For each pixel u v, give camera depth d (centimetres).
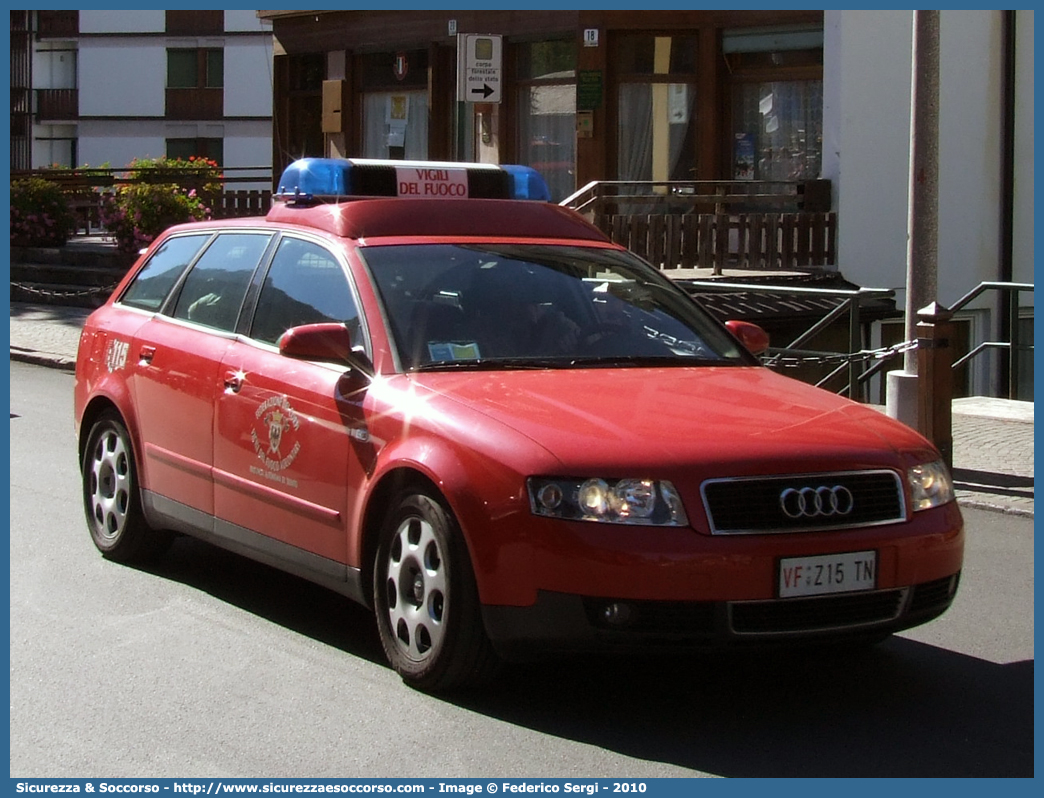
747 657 585
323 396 580
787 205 1880
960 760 469
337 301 607
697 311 658
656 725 499
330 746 475
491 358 578
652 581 468
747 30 1894
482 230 653
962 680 559
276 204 701
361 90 2272
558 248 659
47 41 5097
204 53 4994
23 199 2394
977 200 1819
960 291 1814
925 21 1011
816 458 496
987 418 1217
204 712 508
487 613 491
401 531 533
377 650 584
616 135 1984
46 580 694
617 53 1973
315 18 2288
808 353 1098
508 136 2091
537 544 477
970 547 809
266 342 637
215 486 648
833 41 1761
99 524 746
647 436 493
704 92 1928
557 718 504
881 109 1767
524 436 495
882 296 1083
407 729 491
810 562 481
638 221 1688
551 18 2000
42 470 985
